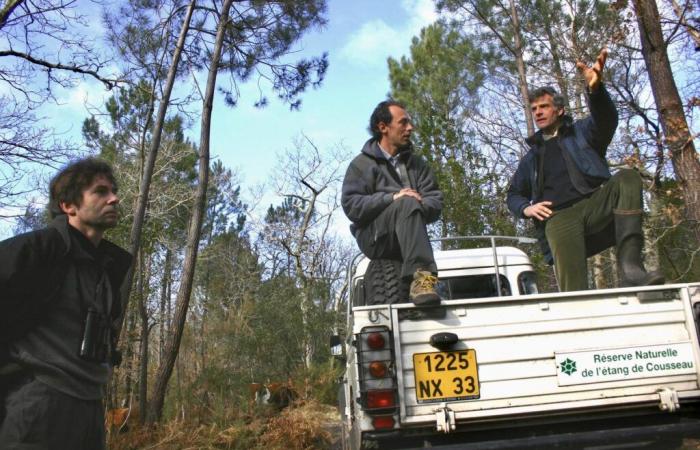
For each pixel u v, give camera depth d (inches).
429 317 143.3
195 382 465.7
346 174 180.7
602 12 521.3
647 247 365.4
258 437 416.8
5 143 426.0
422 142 644.7
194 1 467.8
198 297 1037.2
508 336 143.3
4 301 89.7
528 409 140.0
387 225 167.9
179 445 377.7
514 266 258.5
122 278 109.6
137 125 617.3
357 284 253.0
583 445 138.3
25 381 92.6
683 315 148.4
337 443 435.5
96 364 99.1
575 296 146.0
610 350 144.3
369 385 137.6
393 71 912.3
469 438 144.5
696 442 142.1
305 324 718.5
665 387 143.9
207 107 474.9
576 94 570.3
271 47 525.3
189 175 844.0
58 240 95.8
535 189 194.5
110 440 361.4
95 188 102.8
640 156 345.1
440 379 140.3
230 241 1300.4
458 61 843.4
